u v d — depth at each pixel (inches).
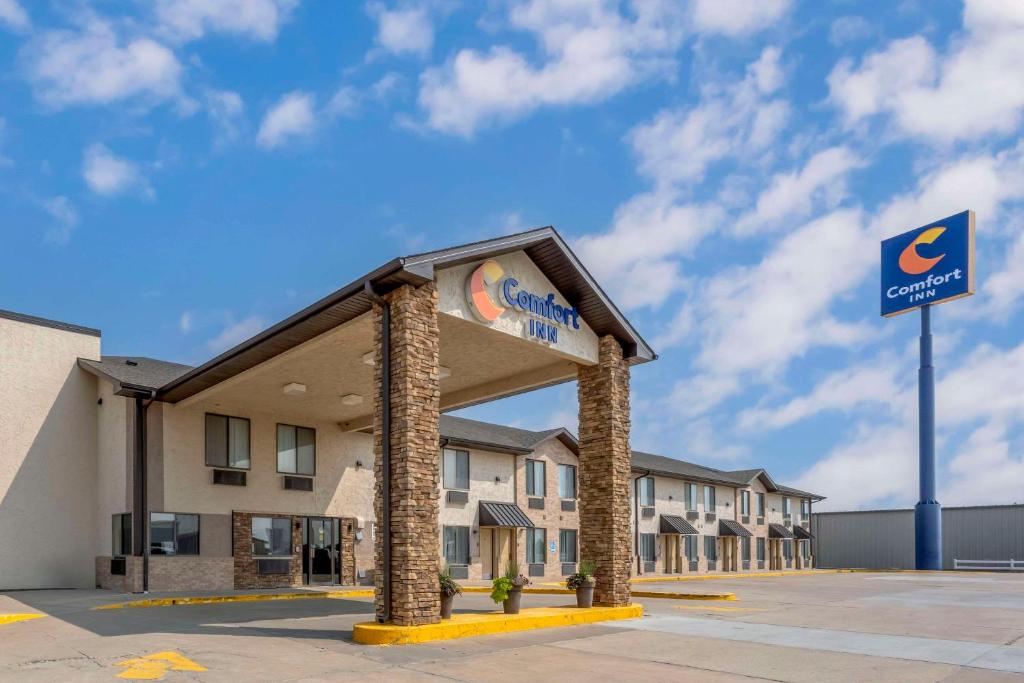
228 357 701.9
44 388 908.0
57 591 849.5
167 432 868.0
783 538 2117.4
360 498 1043.3
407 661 425.7
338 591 879.7
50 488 893.8
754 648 482.0
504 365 756.0
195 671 384.2
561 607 661.9
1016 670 408.5
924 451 1820.9
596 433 694.5
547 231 631.8
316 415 983.6
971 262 1745.8
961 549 2126.0
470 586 1056.8
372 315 573.6
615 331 700.7
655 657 449.4
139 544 828.0
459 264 586.2
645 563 1598.2
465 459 1225.4
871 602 833.5
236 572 896.3
